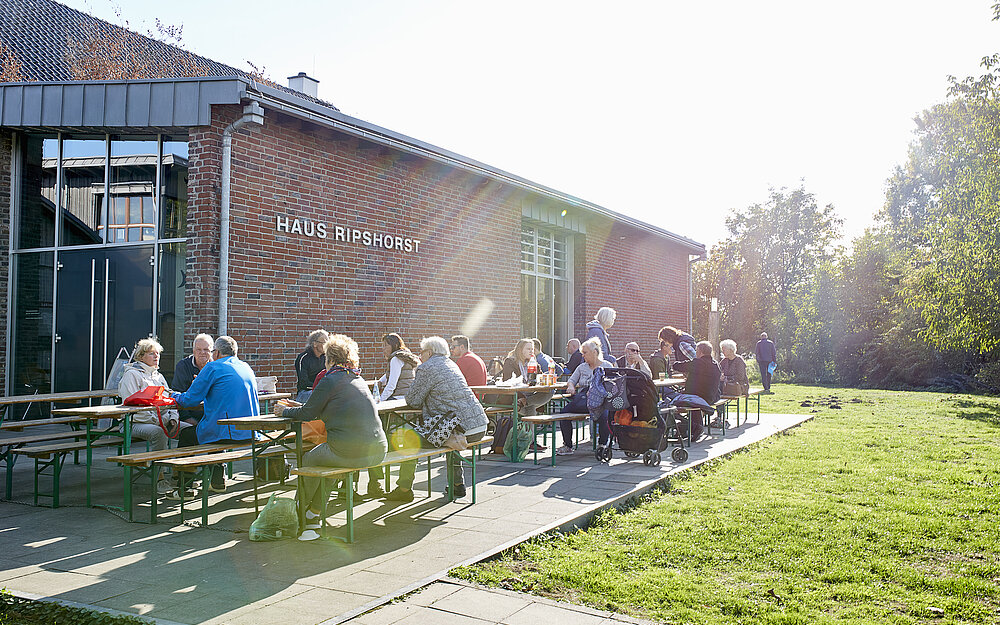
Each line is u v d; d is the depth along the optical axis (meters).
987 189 19.25
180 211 10.63
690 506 6.82
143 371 7.61
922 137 45.53
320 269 11.35
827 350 34.41
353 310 11.90
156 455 6.10
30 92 10.55
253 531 5.64
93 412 6.71
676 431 9.36
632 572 4.93
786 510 6.59
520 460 9.46
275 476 8.09
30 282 11.59
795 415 15.27
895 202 46.25
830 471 8.62
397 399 7.80
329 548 5.44
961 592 4.62
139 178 10.97
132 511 6.53
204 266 9.82
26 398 7.51
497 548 5.26
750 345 51.12
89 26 19.50
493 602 4.29
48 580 4.71
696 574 4.91
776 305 48.72
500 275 15.42
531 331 17.17
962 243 19.98
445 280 13.88
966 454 9.91
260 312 10.41
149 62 19.62
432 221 13.58
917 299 22.14
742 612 4.23
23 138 11.67
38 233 11.56
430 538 5.69
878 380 30.14
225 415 7.00
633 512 6.65
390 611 4.13
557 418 9.05
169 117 9.96
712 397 11.22
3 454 7.19
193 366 8.13
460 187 14.27
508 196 15.64
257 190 10.41
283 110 10.14
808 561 5.17
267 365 10.50
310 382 9.13
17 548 5.45
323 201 11.43
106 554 5.30
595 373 9.19
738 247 55.06
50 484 7.89
